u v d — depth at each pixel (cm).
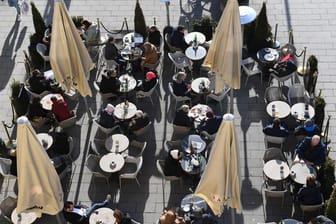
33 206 1411
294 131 1797
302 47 2167
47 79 2009
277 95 1912
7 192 1773
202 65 1945
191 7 2373
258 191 1727
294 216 1659
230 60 1684
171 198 1725
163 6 2386
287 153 1819
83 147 1883
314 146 1664
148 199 1730
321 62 2103
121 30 2262
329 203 1518
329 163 1627
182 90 1930
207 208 1633
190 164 1703
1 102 2045
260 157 1817
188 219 1586
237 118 1941
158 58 2080
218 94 1936
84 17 2364
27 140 1305
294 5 2341
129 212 1698
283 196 1672
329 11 2306
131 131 1836
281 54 2072
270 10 2328
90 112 1962
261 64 2044
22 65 2181
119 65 2080
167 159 1683
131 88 1964
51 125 1941
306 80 1995
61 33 1681
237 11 1623
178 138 1880
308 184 1559
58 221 1567
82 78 1780
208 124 1786
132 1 2427
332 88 2011
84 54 1769
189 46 2080
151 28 2116
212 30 2148
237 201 1432
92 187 1769
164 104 2000
